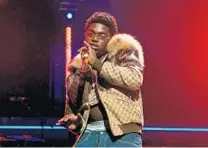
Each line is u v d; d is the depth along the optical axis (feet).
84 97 18.02
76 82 18.25
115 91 17.31
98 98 17.67
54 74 84.43
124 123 17.10
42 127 57.88
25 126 68.49
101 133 17.56
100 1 83.05
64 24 82.99
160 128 81.05
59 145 52.90
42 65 85.05
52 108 77.61
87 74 18.08
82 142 17.75
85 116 17.84
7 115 70.18
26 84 82.28
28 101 72.69
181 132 70.85
